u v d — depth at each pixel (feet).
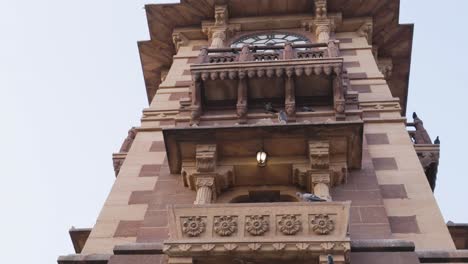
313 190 46.73
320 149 47.39
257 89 60.08
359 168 50.72
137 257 40.27
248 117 58.13
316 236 37.45
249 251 36.88
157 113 63.93
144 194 49.93
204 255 37.17
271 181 49.01
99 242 44.70
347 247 36.40
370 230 43.34
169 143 49.26
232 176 48.65
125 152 63.00
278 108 59.36
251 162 48.42
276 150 48.47
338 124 47.42
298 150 48.47
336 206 38.86
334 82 58.70
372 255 39.04
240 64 59.77
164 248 37.32
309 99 60.13
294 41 78.95
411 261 38.42
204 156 48.11
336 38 80.53
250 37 81.20
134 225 46.34
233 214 39.09
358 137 47.88
